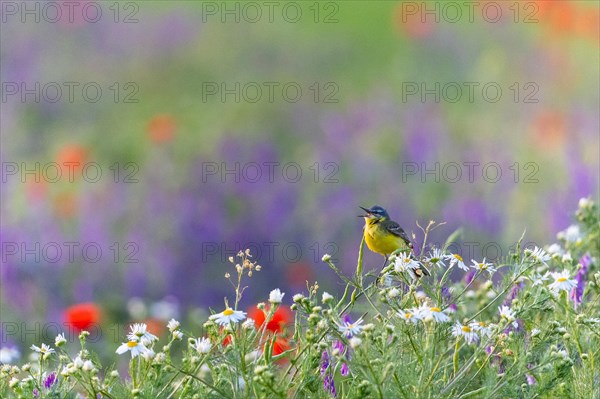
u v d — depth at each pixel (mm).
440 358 5172
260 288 12406
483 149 14445
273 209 13211
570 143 14094
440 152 14414
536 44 17703
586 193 12352
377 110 16062
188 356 5488
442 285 5691
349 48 18750
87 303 11594
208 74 18266
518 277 5680
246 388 5145
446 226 12531
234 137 15453
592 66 16891
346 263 12344
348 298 7195
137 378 5578
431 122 15547
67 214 13188
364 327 4973
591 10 17469
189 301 12164
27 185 13844
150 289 12156
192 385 5422
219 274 12484
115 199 13398
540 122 15102
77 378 5246
